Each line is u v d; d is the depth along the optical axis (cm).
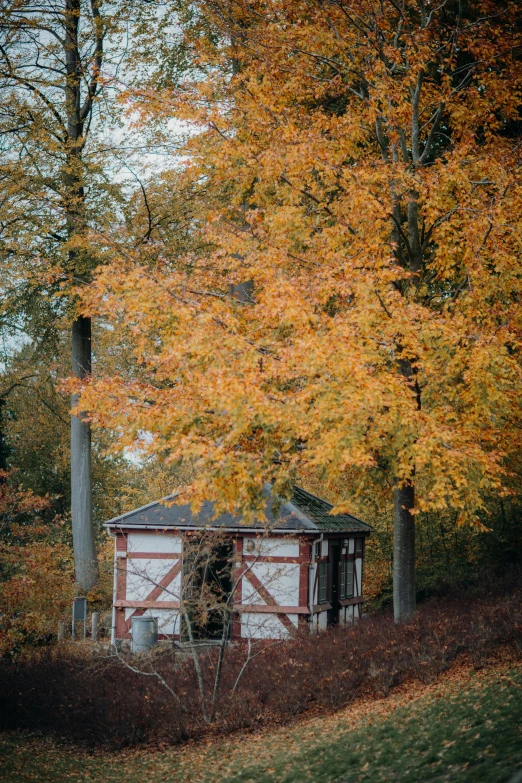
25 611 1703
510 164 1255
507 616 1238
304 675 1212
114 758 1073
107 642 1992
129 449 1138
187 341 1091
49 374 2647
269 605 1828
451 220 1248
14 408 3531
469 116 1403
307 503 2028
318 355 995
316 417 997
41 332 2350
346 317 1113
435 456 1036
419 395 1255
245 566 1850
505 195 1210
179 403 1108
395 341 1127
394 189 1266
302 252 1329
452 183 1242
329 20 1395
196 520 1384
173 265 1728
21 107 2166
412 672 1131
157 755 1055
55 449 3509
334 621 2014
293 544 1839
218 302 1166
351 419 966
